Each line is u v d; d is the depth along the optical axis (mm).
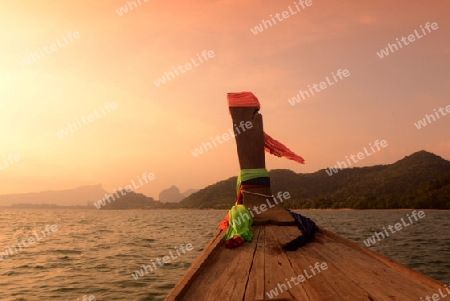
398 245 20141
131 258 16719
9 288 11414
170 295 3266
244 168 8367
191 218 75125
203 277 4074
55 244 22891
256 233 6969
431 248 18734
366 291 3488
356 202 118625
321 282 3816
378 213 87812
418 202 105688
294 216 7949
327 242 6180
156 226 43500
